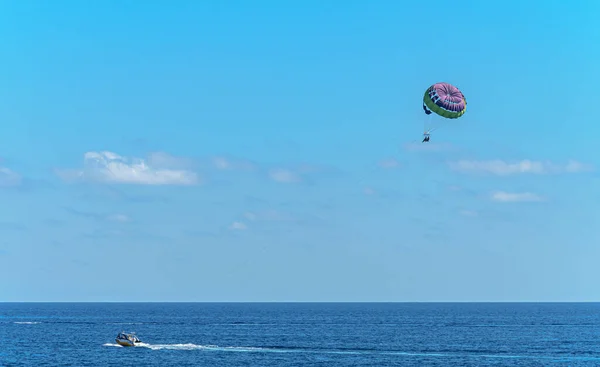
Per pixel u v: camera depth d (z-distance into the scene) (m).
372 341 170.50
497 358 135.12
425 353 142.75
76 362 127.25
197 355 136.38
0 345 159.12
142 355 136.88
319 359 131.25
